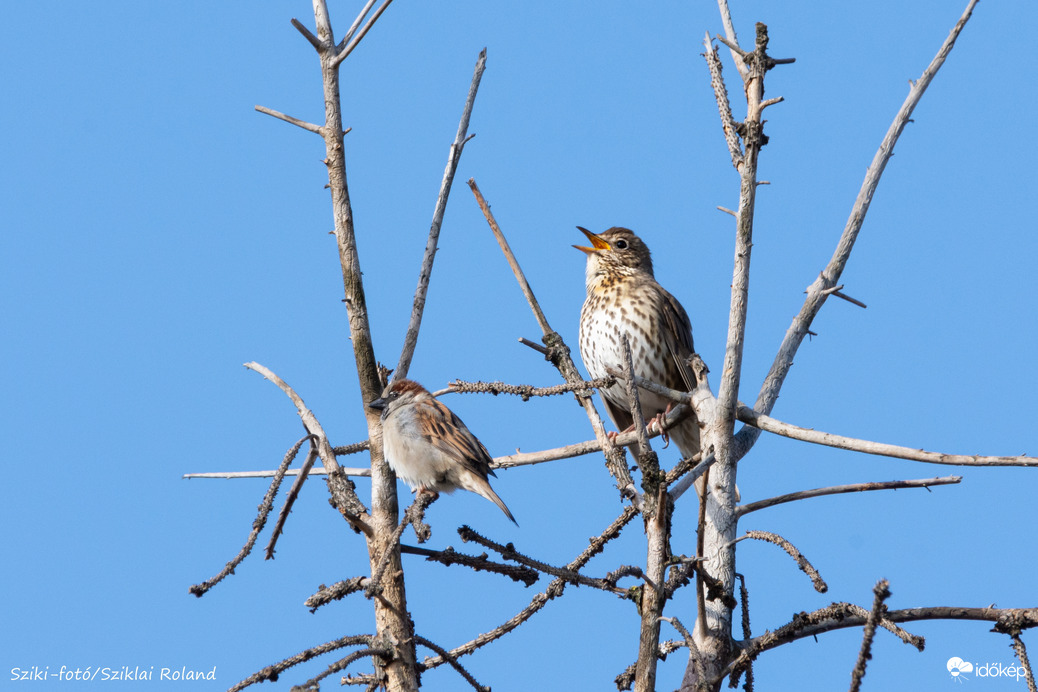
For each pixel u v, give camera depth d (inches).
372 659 347.9
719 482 434.9
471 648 356.2
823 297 494.0
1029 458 395.5
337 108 398.9
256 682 312.0
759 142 433.4
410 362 405.4
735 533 430.3
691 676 390.9
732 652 396.2
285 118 400.2
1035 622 359.3
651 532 353.1
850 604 367.6
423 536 316.8
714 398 472.7
